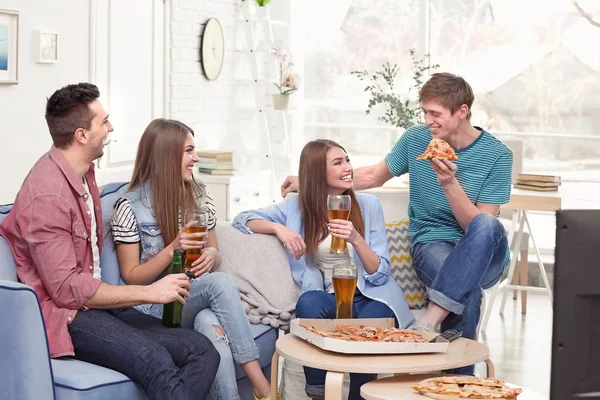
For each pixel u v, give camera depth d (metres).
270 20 7.00
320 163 3.31
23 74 4.37
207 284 2.97
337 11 7.42
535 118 6.96
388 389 2.34
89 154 2.76
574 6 6.79
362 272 3.27
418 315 3.39
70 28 4.73
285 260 3.36
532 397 2.39
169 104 5.88
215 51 6.43
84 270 2.77
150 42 5.61
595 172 6.82
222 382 2.87
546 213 6.91
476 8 7.05
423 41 7.20
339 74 7.47
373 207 3.42
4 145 4.27
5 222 2.69
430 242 3.44
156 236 3.07
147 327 2.81
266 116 6.94
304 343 2.67
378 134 7.40
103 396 2.44
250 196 6.02
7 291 2.33
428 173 3.48
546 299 6.19
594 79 6.78
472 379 2.32
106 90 5.12
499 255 3.22
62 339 2.60
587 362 1.33
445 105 3.34
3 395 2.37
